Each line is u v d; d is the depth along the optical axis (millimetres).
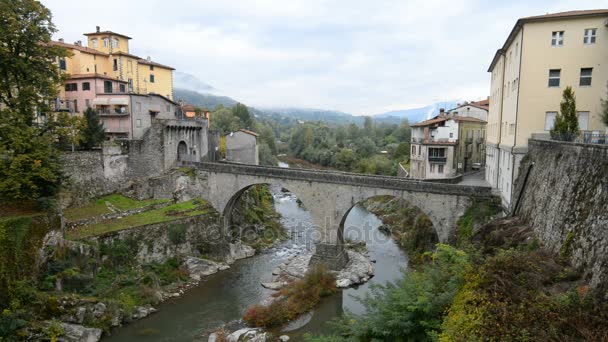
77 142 32719
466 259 17391
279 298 31828
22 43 28953
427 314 14766
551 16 27453
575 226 17219
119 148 44531
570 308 12453
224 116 100438
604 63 26953
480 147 65438
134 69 61156
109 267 32406
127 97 49000
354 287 34688
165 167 48031
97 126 43031
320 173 39250
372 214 63938
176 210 42625
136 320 28734
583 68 27438
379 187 36625
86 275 28828
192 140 54656
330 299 32250
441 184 34250
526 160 28078
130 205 41875
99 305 26969
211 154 61375
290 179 40906
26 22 28469
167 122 48031
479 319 12383
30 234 26031
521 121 28938
